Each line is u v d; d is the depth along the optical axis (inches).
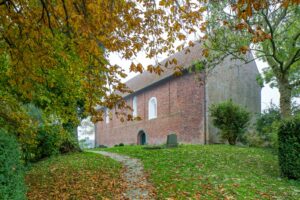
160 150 577.9
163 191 276.2
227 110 694.5
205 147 606.2
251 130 752.3
